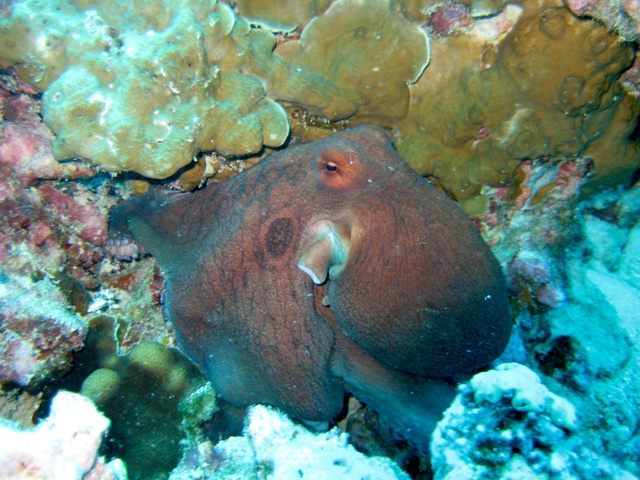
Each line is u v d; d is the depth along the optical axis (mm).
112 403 342
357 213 304
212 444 348
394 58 366
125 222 393
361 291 302
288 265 323
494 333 305
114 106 309
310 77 362
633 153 420
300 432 320
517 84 360
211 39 323
